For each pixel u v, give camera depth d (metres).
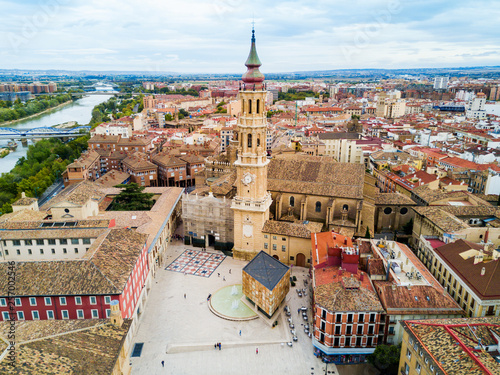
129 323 73.62
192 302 106.62
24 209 126.31
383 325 81.31
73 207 121.69
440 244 109.62
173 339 91.81
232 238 136.25
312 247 109.06
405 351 69.81
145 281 107.50
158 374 81.12
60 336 65.50
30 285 85.25
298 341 91.56
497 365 56.84
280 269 101.62
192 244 142.75
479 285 82.50
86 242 108.38
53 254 109.19
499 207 130.62
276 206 136.12
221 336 92.94
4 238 106.75
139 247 102.94
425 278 90.50
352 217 132.50
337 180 135.12
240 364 84.19
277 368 83.00
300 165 142.62
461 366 57.41
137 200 153.12
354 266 94.38
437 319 72.81
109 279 86.00
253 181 121.94
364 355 83.69
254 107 115.19
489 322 70.00
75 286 84.75
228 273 121.62
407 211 145.00
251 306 103.06
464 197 145.62
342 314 80.25
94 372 60.19
